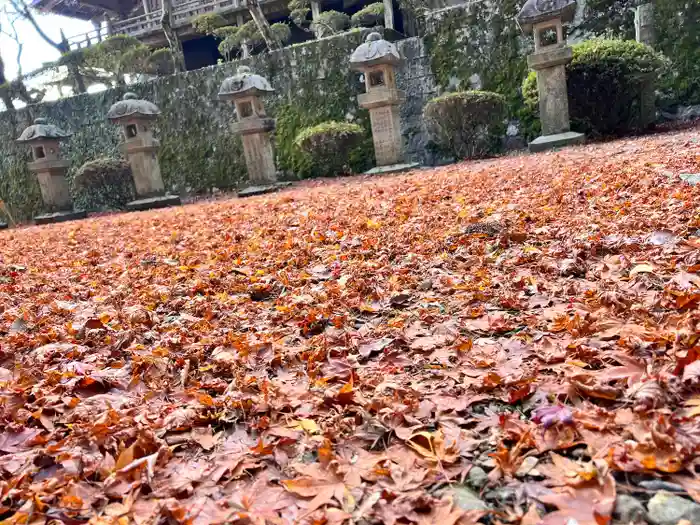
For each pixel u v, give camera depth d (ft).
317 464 4.24
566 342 5.87
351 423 4.82
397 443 4.47
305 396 5.46
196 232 18.89
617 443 3.97
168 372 6.51
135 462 4.30
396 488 3.87
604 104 31.91
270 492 4.01
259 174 39.01
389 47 35.09
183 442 4.87
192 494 4.08
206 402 5.41
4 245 23.95
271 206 23.91
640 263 7.93
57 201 47.39
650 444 3.77
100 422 4.95
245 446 4.70
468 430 4.56
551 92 31.76
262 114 38.81
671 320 5.77
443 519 3.47
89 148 56.03
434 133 43.16
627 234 9.59
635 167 16.49
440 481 3.92
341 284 9.43
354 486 3.93
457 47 42.32
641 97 32.32
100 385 6.19
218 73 50.42
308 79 47.03
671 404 4.31
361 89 45.09
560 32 30.89
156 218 27.40
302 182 42.68
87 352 7.55
